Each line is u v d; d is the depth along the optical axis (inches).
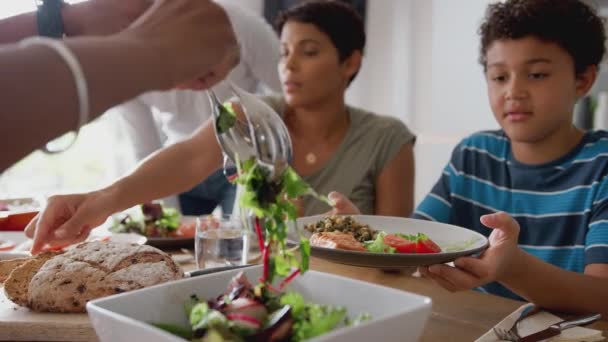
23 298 35.4
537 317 36.7
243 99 29.2
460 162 61.9
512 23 51.0
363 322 25.0
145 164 57.7
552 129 53.0
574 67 52.1
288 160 29.1
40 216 45.2
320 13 69.4
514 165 58.2
